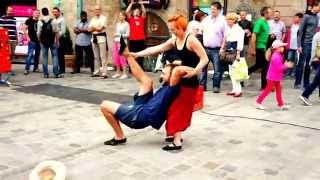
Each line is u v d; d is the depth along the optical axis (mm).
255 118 10953
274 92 13352
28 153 9023
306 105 12016
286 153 9172
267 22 14164
